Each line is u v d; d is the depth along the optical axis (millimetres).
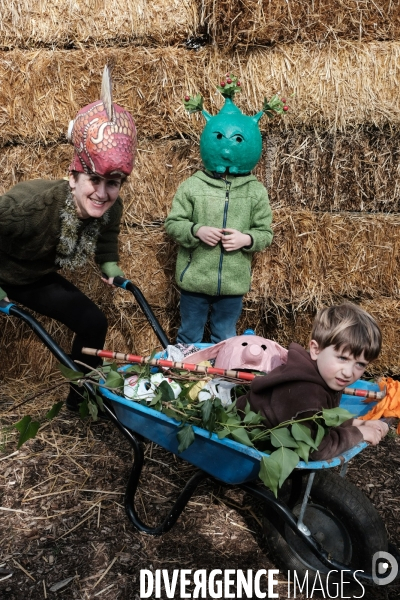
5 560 2209
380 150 3289
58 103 3352
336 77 3148
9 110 3385
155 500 2572
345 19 3107
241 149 2998
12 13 3309
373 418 2039
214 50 3223
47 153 3439
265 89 3217
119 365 2596
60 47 3369
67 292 2982
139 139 3383
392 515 2500
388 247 3369
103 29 3283
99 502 2547
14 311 2336
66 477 2727
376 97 3166
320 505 1998
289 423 1834
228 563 2221
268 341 2449
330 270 3428
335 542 2033
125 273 3553
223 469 1980
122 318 3656
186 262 3223
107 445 2990
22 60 3309
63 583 2100
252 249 3111
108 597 2047
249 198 3119
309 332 3613
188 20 3217
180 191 3164
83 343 3027
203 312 3334
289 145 3316
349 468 2840
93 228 2705
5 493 2604
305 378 1893
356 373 1901
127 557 2234
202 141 3078
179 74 3260
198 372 2225
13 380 3754
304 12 3084
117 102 3326
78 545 2293
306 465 1767
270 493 1920
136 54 3246
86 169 2406
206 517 2465
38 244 2666
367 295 3492
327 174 3340
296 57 3168
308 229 3377
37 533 2357
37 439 3023
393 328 3518
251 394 2045
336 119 3189
